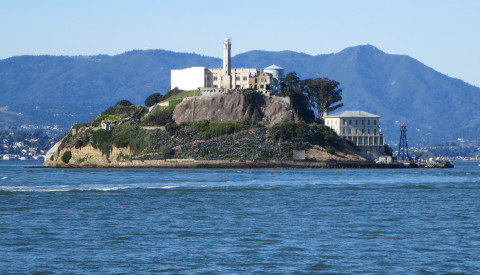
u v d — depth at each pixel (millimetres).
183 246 147125
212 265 129625
